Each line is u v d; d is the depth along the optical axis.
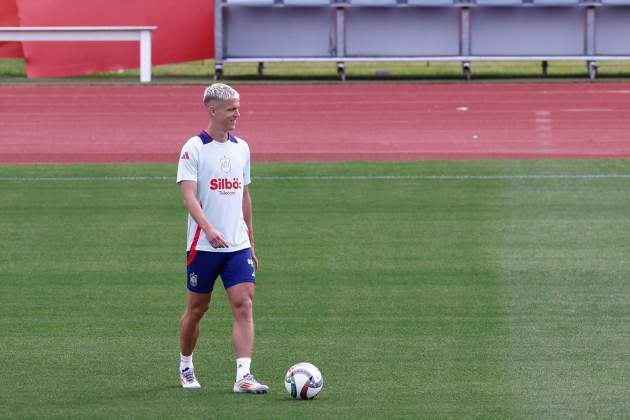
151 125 84.69
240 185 26.00
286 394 25.86
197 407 24.66
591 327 32.47
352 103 95.25
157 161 68.81
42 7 112.94
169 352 30.09
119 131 81.94
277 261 42.09
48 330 32.59
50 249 44.41
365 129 82.62
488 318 33.62
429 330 32.28
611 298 36.06
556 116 88.12
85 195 56.62
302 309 34.97
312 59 111.50
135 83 107.94
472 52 112.94
